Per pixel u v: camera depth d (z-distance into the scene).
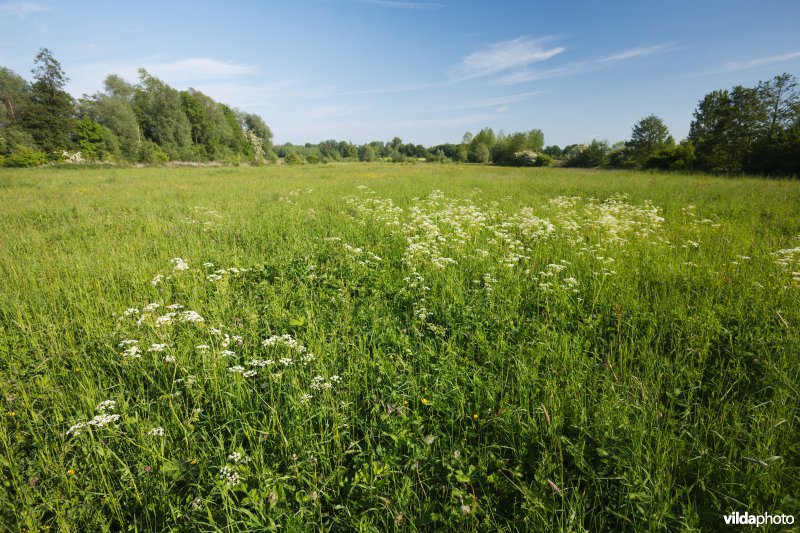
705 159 34.06
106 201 13.38
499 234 7.81
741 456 2.47
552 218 10.54
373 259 6.99
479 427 2.96
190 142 69.69
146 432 2.79
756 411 2.91
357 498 2.41
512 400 3.20
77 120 55.12
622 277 5.70
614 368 3.55
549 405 3.03
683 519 2.12
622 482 2.32
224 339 4.04
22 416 2.96
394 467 2.56
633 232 8.83
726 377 3.40
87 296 5.10
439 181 21.84
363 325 4.44
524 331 4.19
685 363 3.67
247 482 2.46
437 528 2.24
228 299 5.20
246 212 11.42
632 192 15.62
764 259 6.17
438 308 4.85
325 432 2.79
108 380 3.47
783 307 4.46
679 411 3.12
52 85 52.56
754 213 10.46
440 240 7.86
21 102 51.75
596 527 2.20
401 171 36.53
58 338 4.23
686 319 4.29
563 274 6.06
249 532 2.03
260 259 6.95
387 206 11.98
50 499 2.31
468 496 2.32
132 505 2.33
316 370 3.53
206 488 2.41
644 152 49.59
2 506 2.21
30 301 5.00
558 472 2.52
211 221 9.97
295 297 5.22
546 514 2.22
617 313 4.30
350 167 49.03
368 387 3.45
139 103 66.94
